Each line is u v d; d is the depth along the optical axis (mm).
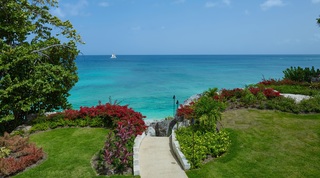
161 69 103625
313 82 23094
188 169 10266
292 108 16406
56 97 18453
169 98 41000
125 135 11281
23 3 17344
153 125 22047
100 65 130000
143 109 33594
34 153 11344
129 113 16109
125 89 50281
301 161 10484
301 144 11930
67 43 19312
